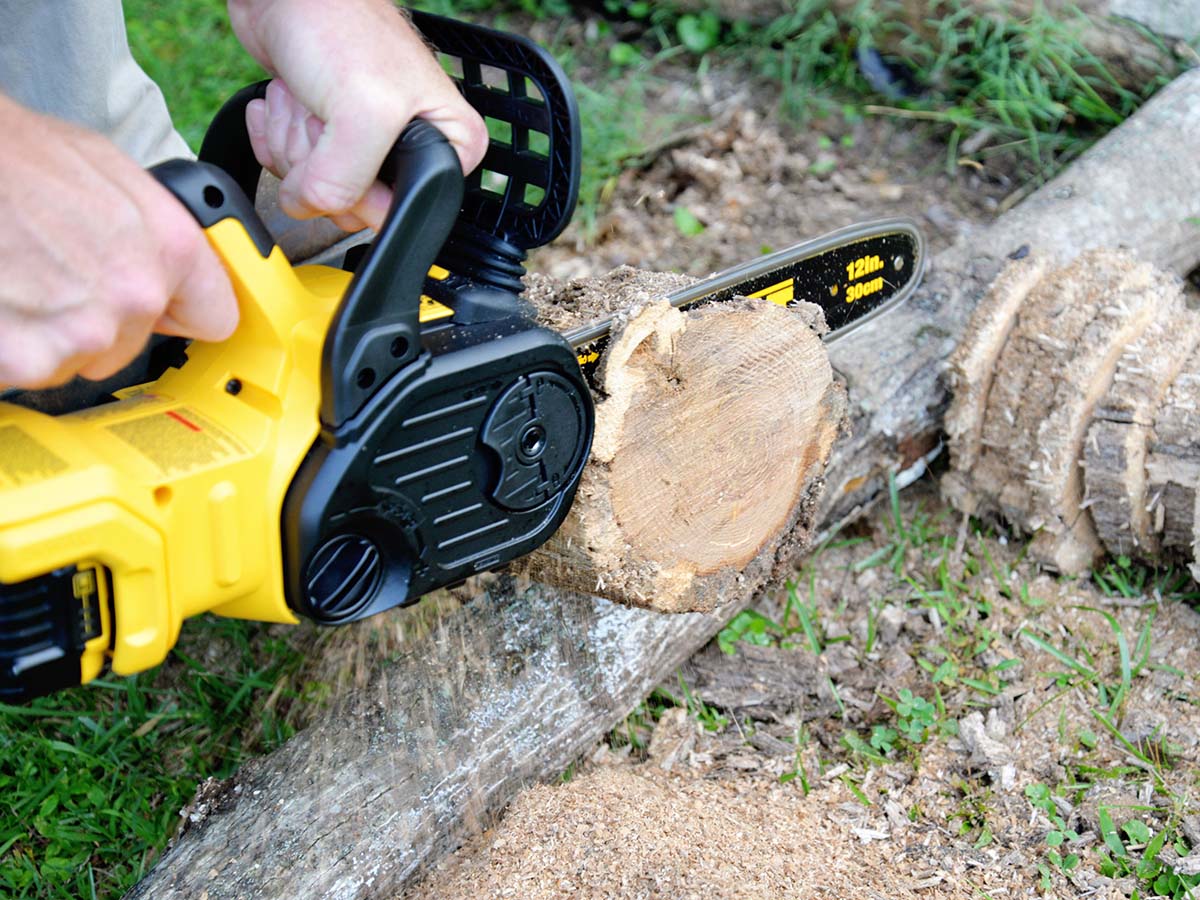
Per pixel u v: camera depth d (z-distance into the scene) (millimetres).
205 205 702
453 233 824
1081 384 1113
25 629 656
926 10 1763
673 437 902
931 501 1293
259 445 707
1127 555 1188
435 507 765
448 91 761
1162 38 1606
